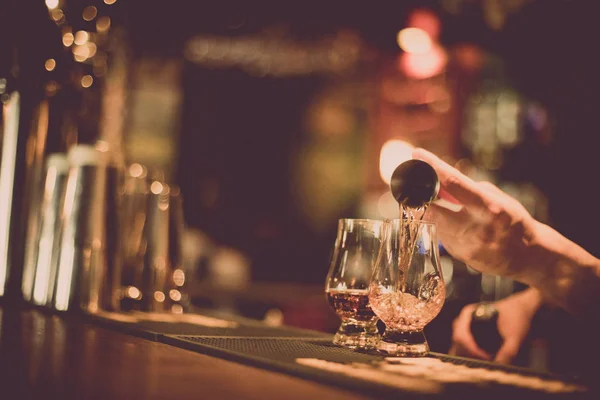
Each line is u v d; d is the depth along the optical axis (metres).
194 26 4.33
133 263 1.68
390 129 5.39
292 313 4.20
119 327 1.26
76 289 1.51
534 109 3.49
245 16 4.27
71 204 1.54
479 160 4.09
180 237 1.77
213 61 5.41
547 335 1.78
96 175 1.54
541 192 3.39
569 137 2.83
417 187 0.98
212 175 5.93
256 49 5.07
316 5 4.14
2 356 0.85
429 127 5.07
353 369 0.84
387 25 4.14
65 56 1.71
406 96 5.20
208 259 4.98
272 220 6.15
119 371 0.79
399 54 4.82
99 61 1.83
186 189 5.84
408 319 1.03
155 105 5.36
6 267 1.60
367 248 1.12
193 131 5.80
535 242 1.29
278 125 6.12
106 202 1.55
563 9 3.03
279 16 4.28
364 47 4.86
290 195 6.16
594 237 2.59
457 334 1.57
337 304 1.11
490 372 0.89
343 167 6.02
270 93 6.04
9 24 1.64
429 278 1.03
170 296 1.70
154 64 5.13
